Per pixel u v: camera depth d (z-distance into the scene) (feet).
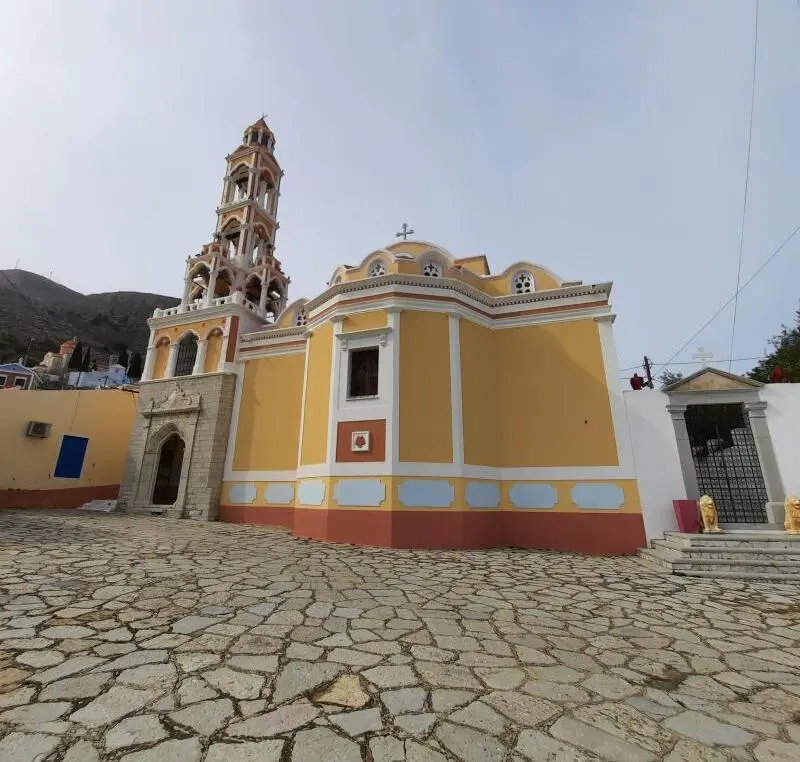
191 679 11.98
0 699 10.61
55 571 23.22
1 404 58.39
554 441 41.70
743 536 31.09
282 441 54.39
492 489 40.65
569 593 23.16
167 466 71.97
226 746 9.04
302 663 13.30
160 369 66.08
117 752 8.74
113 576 22.75
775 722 10.83
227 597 19.86
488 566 29.55
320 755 8.86
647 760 9.15
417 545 36.27
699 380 39.45
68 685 11.41
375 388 42.09
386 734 9.69
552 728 10.21
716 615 19.90
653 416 39.75
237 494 54.44
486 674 13.00
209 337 63.67
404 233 53.72
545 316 45.55
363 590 22.09
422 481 37.81
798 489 35.12
